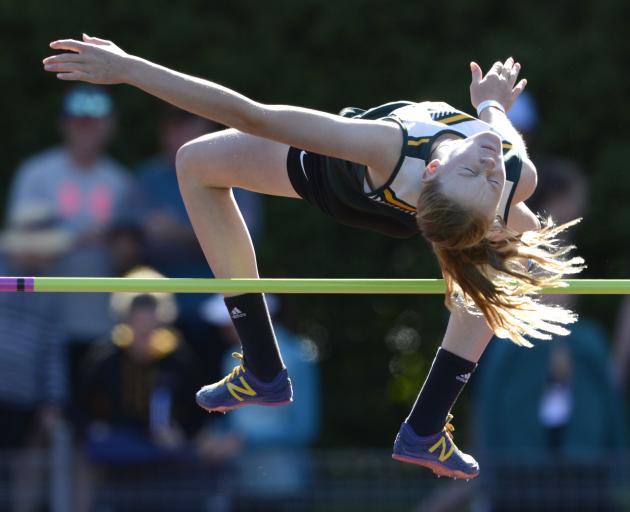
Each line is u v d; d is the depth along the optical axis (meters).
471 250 13.15
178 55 29.00
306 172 13.98
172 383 20.77
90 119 22.25
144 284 13.79
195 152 14.37
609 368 20.66
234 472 20.11
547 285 13.38
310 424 22.30
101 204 22.25
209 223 14.55
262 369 14.81
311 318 30.66
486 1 29.12
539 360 20.23
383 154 13.02
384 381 30.73
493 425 20.28
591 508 19.56
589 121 28.88
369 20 29.14
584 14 29.22
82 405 20.70
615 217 28.61
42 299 21.20
